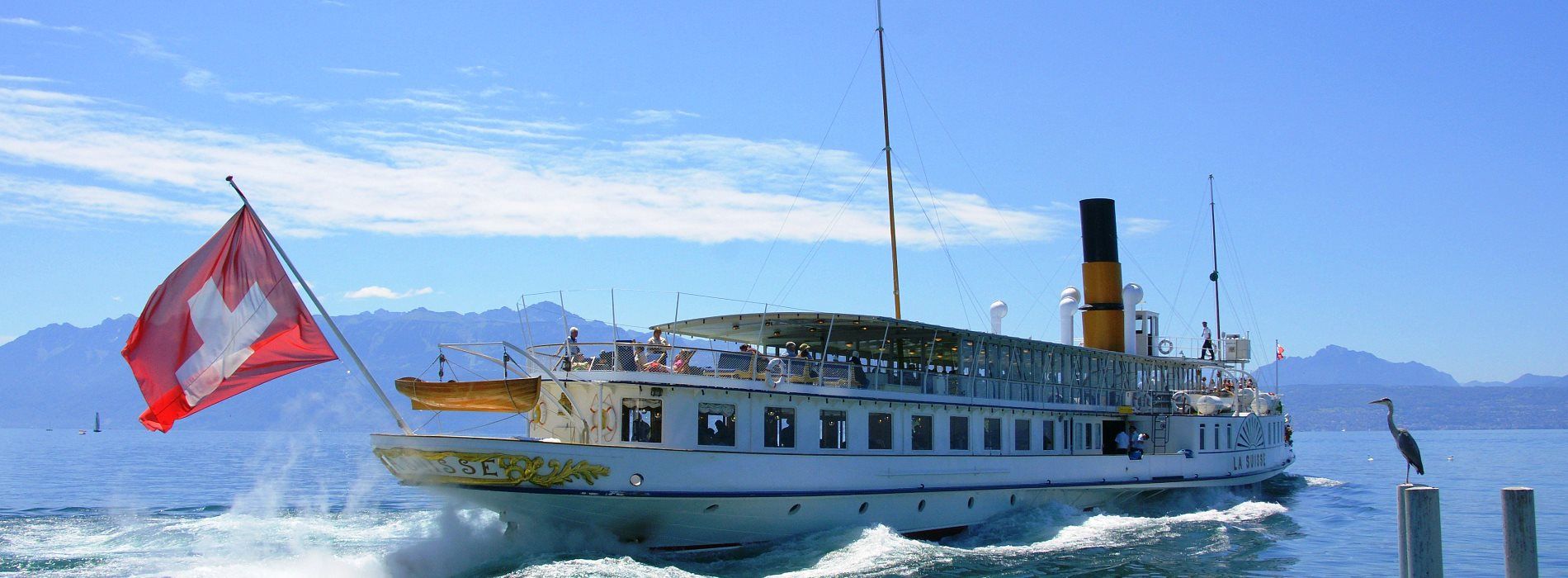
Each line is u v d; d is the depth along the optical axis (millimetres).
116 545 34969
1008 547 33781
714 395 30547
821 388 32281
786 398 31797
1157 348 49656
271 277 26969
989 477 36250
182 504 50875
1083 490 39844
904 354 40312
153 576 29219
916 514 34500
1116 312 46312
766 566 29406
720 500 29438
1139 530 38125
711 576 28156
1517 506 19609
